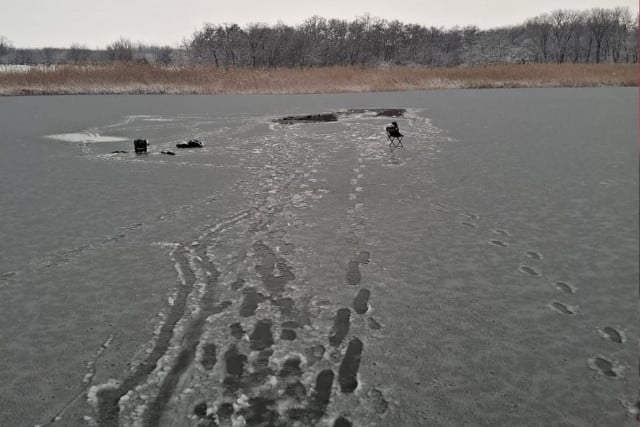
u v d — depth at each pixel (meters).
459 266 5.23
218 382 3.37
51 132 16.19
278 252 5.62
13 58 82.75
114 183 9.06
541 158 10.72
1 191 8.59
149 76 32.28
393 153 11.57
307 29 71.62
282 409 3.10
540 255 5.50
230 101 26.19
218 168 10.28
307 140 13.80
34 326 4.16
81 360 3.66
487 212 7.03
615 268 5.15
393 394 3.24
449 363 3.58
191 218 6.89
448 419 3.02
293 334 3.95
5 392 3.32
